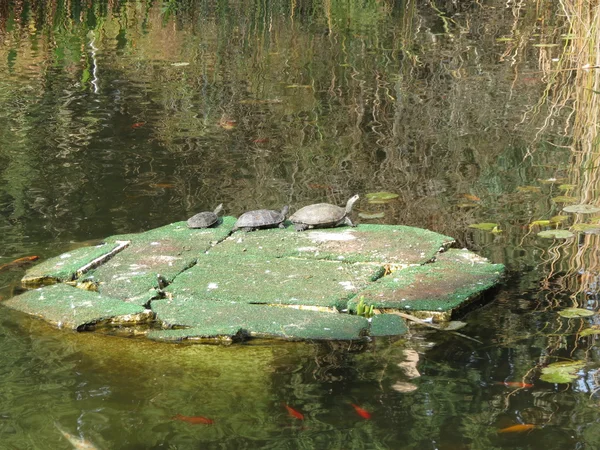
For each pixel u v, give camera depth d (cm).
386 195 552
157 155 636
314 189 567
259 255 458
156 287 421
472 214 521
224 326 375
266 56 999
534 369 330
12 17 1280
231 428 293
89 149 649
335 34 1138
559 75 877
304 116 745
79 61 973
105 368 344
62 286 427
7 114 748
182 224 505
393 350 352
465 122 724
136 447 282
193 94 823
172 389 325
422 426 290
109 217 518
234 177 590
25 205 536
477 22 1203
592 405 301
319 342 362
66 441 286
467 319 381
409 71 916
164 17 1279
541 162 618
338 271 434
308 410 305
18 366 345
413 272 429
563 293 406
